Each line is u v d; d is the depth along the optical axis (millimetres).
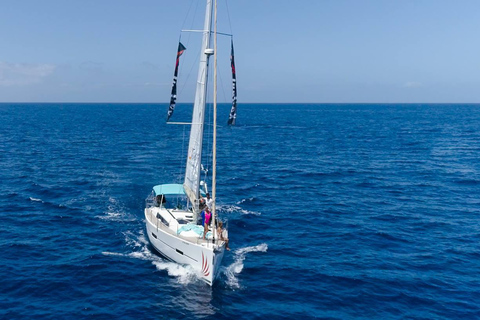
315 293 21453
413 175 51906
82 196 39219
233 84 22656
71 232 29672
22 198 37906
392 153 71000
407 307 20219
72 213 34000
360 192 43094
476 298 21094
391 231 30938
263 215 34656
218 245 22328
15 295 20469
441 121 159500
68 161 58281
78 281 22141
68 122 140750
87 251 26250
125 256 25609
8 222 31281
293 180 48781
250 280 22734
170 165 56531
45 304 19750
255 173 52781
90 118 169125
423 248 27672
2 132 97375
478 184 46656
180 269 23703
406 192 43125
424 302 20672
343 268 24422
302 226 32031
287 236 29781
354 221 33344
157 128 118438
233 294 21156
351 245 28156
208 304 20109
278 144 83938
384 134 105812
